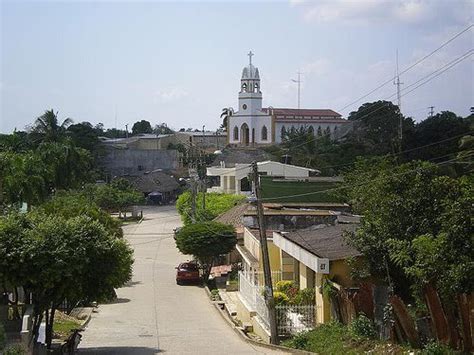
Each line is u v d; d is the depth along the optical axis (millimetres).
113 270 24656
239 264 50594
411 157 68000
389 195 24188
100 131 187875
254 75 147375
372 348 20016
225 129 158875
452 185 23016
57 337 28500
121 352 25406
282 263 33812
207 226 48500
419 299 21109
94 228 24547
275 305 27203
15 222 23656
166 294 43625
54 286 23688
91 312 36688
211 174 91250
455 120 68625
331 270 24719
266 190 51406
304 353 22703
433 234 22125
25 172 57688
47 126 86938
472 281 17922
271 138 144125
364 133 91125
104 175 119812
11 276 22812
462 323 17703
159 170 126562
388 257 22438
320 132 136875
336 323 23938
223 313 36156
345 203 48812
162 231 79875
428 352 17734
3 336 20078
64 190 75875
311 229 33062
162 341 28234
